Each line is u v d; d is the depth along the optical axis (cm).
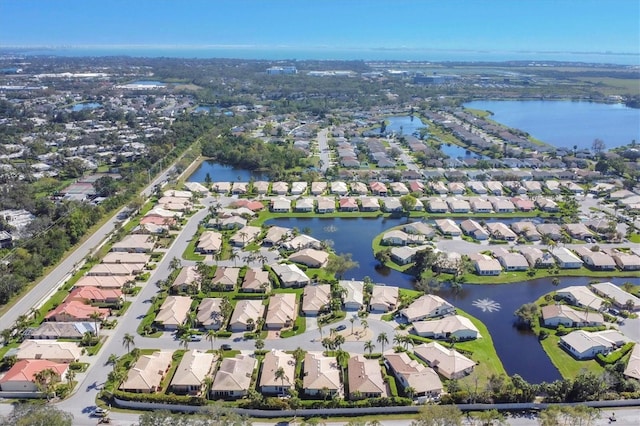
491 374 15050
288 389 14112
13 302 18788
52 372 14000
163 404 13462
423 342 16575
